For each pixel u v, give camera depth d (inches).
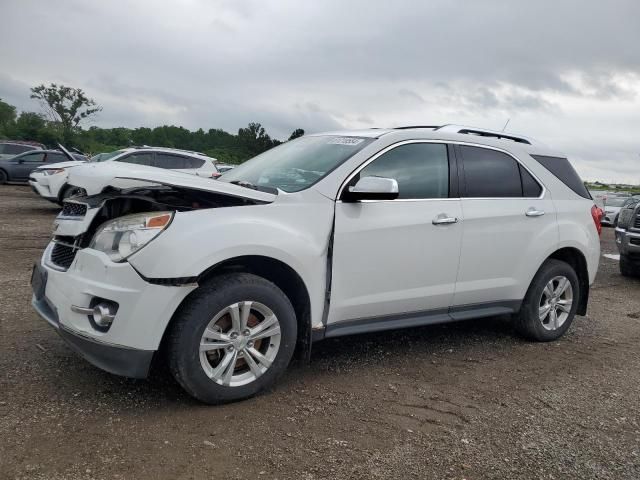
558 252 212.7
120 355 124.6
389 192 146.6
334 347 187.3
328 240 150.1
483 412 144.1
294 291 150.0
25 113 2800.2
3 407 128.3
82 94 2608.3
